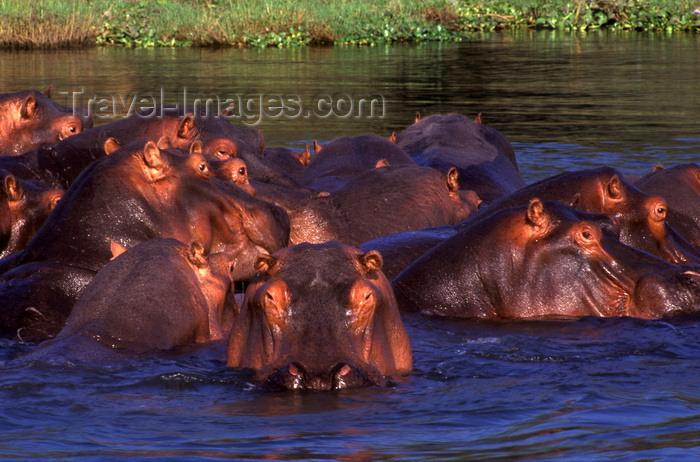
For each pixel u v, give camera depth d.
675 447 8.40
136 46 63.06
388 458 7.99
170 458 7.94
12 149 21.73
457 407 9.45
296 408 9.15
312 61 53.78
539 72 48.31
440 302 13.92
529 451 8.26
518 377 10.68
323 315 9.65
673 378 10.69
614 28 70.88
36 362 10.32
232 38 63.66
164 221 13.83
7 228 15.24
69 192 13.91
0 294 12.57
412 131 25.72
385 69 50.03
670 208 17.22
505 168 23.88
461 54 57.06
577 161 27.17
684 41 62.00
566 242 13.84
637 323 13.18
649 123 33.53
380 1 69.19
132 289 11.30
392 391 9.74
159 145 16.12
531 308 13.70
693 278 13.73
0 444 8.27
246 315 10.27
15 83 42.38
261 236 15.20
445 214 19.14
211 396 9.53
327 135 32.31
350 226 17.92
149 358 10.52
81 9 63.75
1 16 60.44
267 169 19.20
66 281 12.78
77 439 8.41
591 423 9.03
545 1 73.69
